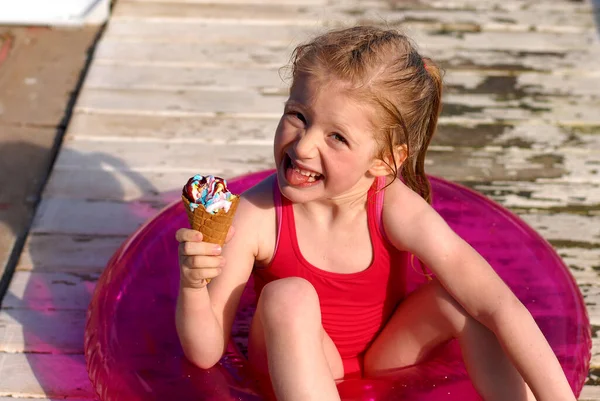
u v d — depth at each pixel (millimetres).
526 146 3381
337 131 1699
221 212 1647
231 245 1910
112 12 4297
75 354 2377
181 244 1702
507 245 2393
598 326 2510
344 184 1767
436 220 1915
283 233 1938
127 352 1996
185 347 1888
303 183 1767
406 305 2029
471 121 3521
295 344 1706
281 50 4020
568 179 3199
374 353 2088
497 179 3182
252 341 1941
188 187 1659
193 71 3838
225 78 3795
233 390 1870
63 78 3824
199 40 4086
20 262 2721
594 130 3504
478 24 4289
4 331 2445
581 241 2875
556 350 2020
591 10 4469
